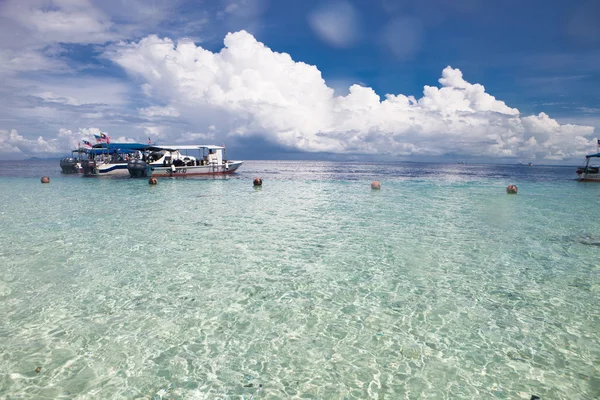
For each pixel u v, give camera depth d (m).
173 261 9.66
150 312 6.62
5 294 7.38
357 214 17.27
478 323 6.25
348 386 4.54
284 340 5.67
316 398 4.30
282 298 7.30
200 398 4.29
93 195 24.61
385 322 6.28
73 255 10.16
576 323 6.26
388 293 7.59
